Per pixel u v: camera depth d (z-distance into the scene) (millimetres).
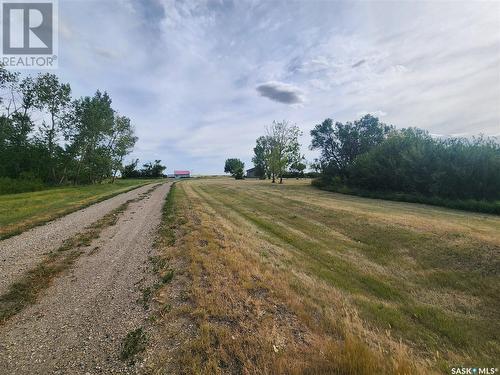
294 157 51875
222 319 4176
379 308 5473
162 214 13914
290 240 10672
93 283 5598
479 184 19438
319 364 3193
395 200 24234
